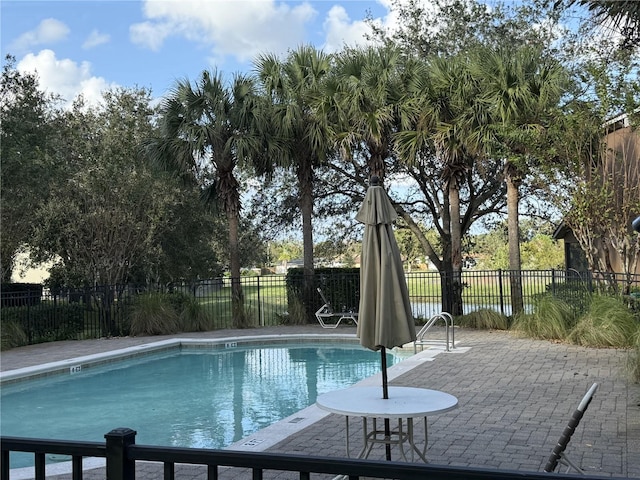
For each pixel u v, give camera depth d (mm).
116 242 18469
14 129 17078
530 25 20625
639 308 12492
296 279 19188
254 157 18391
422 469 1850
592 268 14820
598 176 14203
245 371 12219
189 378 11594
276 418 8359
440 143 16594
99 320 16969
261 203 23719
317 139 17609
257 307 21016
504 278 18953
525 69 15703
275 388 10469
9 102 17531
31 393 10406
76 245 18781
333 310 18844
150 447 2197
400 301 4602
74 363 12016
